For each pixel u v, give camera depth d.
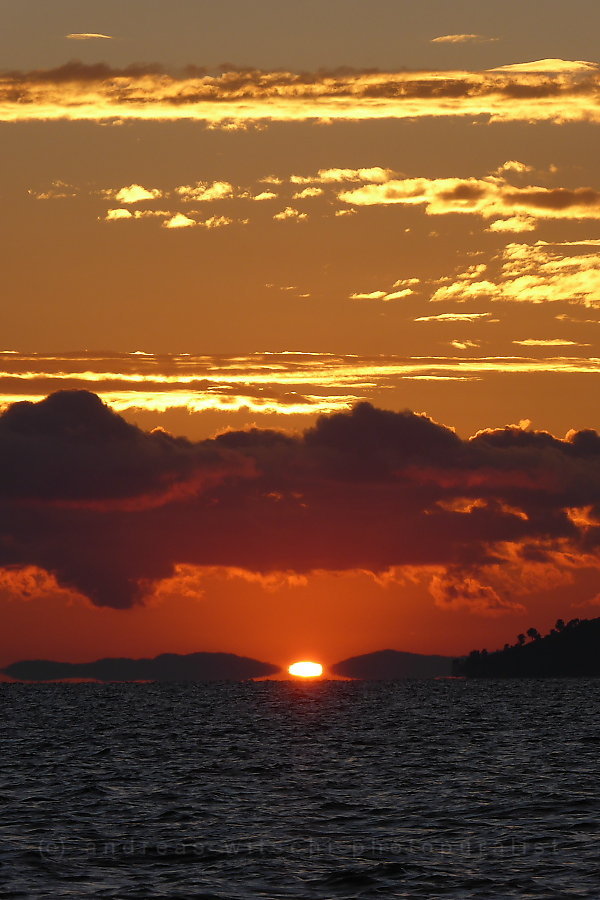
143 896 162.38
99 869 179.38
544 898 159.88
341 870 177.75
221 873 176.25
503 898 160.38
